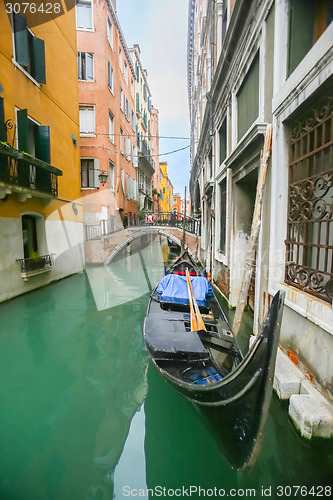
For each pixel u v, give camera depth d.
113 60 14.57
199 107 14.83
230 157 5.82
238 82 5.54
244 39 5.01
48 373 4.06
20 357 4.53
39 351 4.72
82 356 4.55
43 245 8.40
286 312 3.36
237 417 1.98
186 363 3.09
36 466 2.48
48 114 8.59
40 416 3.14
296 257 3.42
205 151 12.00
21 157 6.41
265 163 3.78
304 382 2.74
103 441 2.75
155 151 36.25
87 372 4.07
